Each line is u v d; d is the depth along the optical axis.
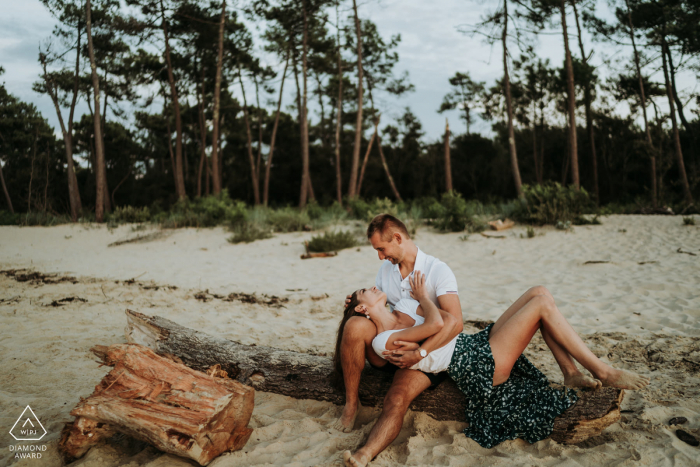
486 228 12.37
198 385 2.43
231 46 25.34
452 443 2.57
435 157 31.30
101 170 19.12
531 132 30.17
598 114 27.09
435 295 2.88
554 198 12.52
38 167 29.11
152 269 8.88
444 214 12.86
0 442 2.54
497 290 6.55
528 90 27.44
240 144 34.81
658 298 5.55
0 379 3.34
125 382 2.44
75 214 20.12
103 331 4.54
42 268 8.94
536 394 2.65
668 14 19.86
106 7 21.72
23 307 5.43
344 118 32.50
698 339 4.03
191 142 35.88
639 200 19.58
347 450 2.38
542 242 10.30
